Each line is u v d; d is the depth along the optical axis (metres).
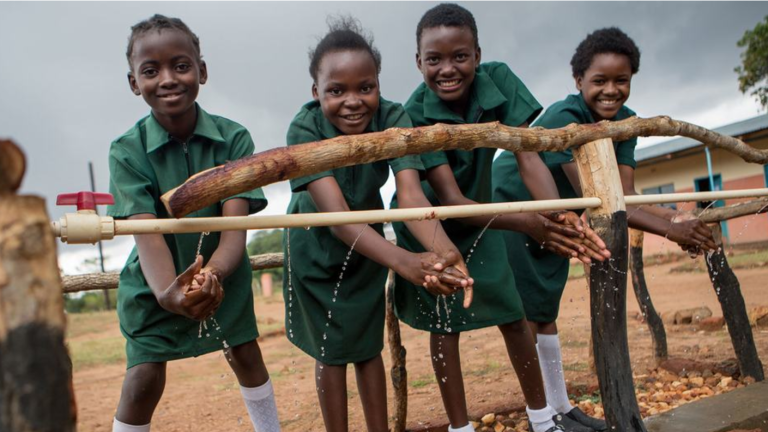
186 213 1.66
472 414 3.99
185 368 7.98
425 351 7.04
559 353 3.71
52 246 1.07
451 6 3.26
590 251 2.38
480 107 3.31
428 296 3.21
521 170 3.25
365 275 3.01
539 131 2.26
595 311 2.40
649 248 20.22
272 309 16.58
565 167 3.62
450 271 2.29
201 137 2.98
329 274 3.00
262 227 1.79
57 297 1.06
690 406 2.99
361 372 3.04
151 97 2.79
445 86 3.22
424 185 3.44
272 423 3.14
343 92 2.82
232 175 1.69
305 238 3.08
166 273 2.60
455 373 3.19
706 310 6.88
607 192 2.36
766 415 2.86
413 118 3.39
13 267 1.02
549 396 3.63
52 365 1.03
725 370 4.41
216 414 5.01
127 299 2.87
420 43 3.30
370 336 3.00
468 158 3.31
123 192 2.79
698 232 3.21
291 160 1.79
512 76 3.50
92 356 10.08
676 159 19.94
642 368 4.89
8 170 1.03
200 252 2.95
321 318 3.01
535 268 3.69
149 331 2.84
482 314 3.14
